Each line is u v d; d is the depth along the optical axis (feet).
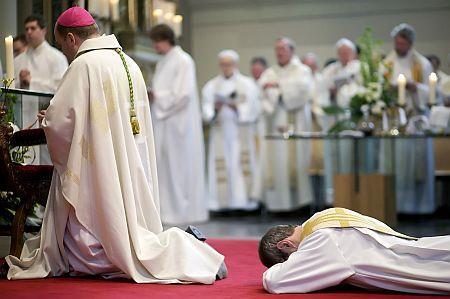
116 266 14.90
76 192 15.08
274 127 35.86
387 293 13.10
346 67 34.50
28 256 15.87
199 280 14.33
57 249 15.44
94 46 15.83
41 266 15.42
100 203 14.93
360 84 31.60
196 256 14.82
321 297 12.67
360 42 28.27
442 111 26.61
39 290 13.62
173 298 12.80
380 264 12.96
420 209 34.12
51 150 15.39
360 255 13.09
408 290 13.03
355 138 26.94
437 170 35.06
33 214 17.89
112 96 15.33
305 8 43.04
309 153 36.14
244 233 27.81
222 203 37.01
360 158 34.99
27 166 15.98
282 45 35.63
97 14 24.48
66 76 15.42
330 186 36.52
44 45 21.75
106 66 15.47
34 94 17.24
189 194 31.65
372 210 27.73
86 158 15.19
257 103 36.88
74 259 15.35
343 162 35.45
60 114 15.21
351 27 42.45
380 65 29.66
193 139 31.73
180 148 31.42
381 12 41.86
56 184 15.49
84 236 15.07
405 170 34.09
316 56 43.04
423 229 29.35
